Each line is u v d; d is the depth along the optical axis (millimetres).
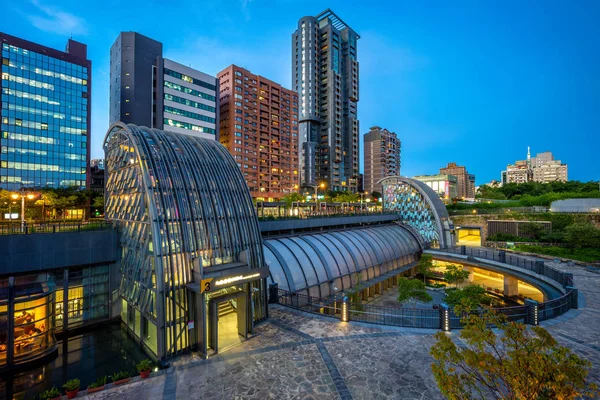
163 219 16828
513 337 8297
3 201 54469
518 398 7375
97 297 21562
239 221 20562
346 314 19562
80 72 90875
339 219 42125
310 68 144000
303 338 17344
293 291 26422
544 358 7246
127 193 20594
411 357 15047
